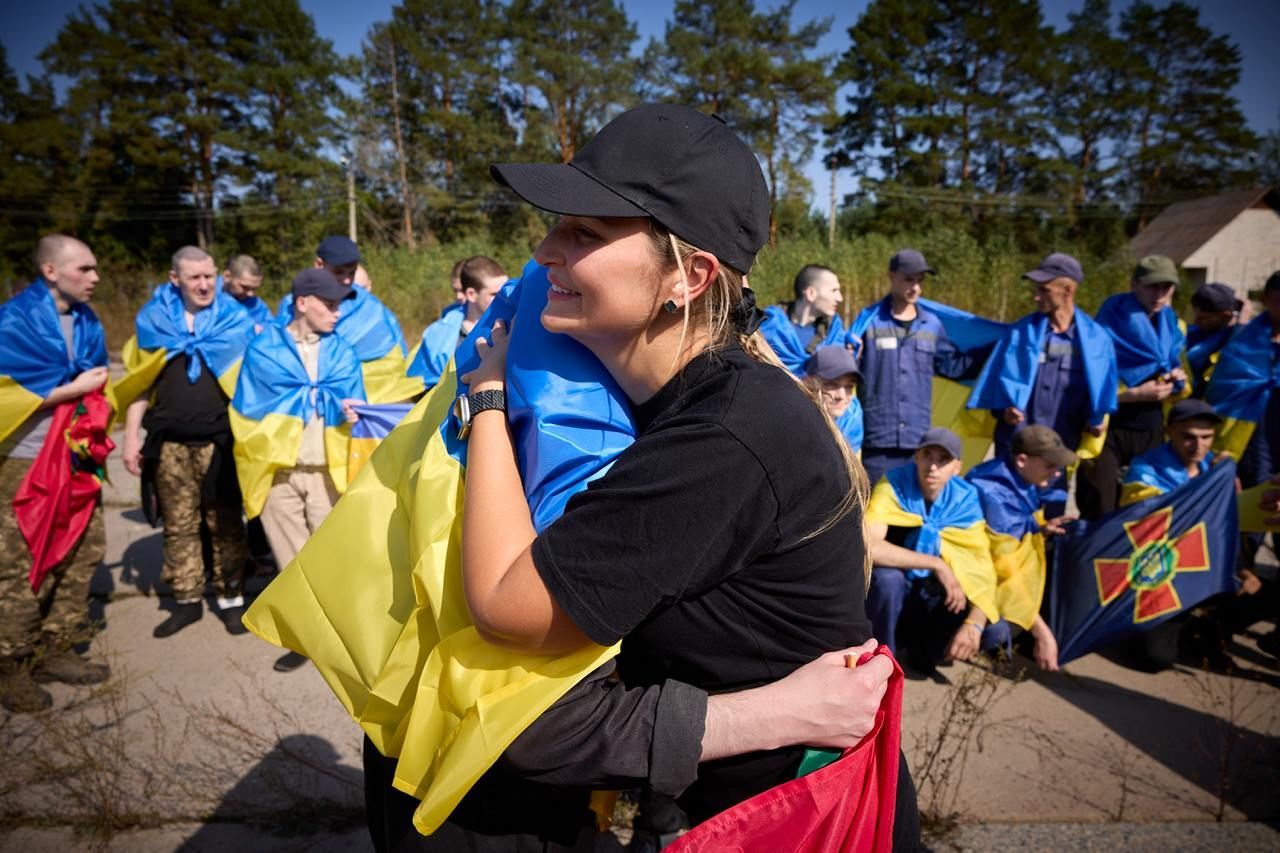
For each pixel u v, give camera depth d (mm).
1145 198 55688
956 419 5387
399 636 1250
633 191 1029
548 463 1116
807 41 46875
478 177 46219
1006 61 50219
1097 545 3887
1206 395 5168
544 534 1028
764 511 1049
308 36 47469
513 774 1186
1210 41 55375
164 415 4227
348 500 1410
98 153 43094
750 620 1150
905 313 5109
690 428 1031
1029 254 45062
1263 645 4078
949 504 3809
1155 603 3756
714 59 45188
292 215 43562
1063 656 3896
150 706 3541
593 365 1205
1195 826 2766
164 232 45656
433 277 24188
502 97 50344
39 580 3564
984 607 3635
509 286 1519
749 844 1148
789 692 1147
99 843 2676
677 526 1004
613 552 1001
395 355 5113
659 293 1080
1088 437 4898
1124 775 3021
